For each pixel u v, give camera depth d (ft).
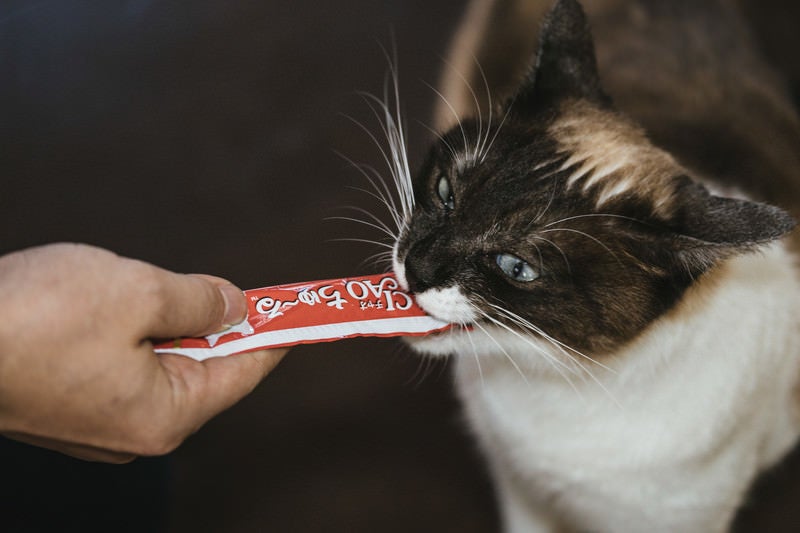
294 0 2.16
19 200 1.89
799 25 1.81
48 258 1.00
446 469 1.70
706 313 1.28
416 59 2.06
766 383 1.37
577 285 1.22
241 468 1.68
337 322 1.16
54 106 2.00
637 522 1.45
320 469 1.69
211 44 2.10
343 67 2.06
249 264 1.84
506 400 1.41
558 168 1.25
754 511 1.66
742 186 1.53
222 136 1.98
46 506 1.59
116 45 2.09
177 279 1.05
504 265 1.24
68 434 1.05
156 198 1.90
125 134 1.97
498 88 1.78
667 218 1.21
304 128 1.99
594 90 1.39
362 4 2.15
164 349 1.09
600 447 1.36
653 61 1.73
